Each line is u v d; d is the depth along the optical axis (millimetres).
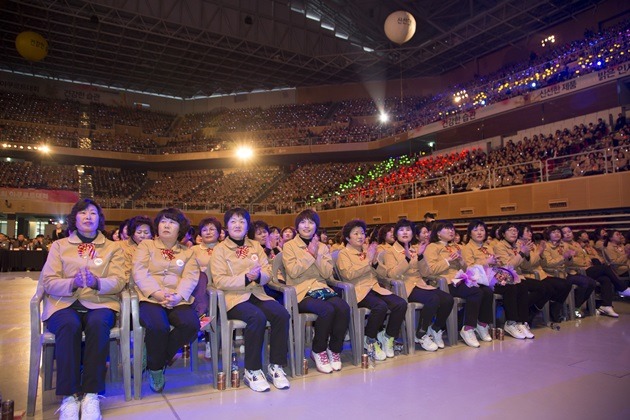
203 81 34250
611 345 5438
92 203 3820
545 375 4234
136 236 4926
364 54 28516
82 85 34844
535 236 8102
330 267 4871
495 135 22547
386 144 27422
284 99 35969
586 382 4020
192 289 4102
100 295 3789
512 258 6172
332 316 4477
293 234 7379
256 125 34344
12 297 10508
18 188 27172
